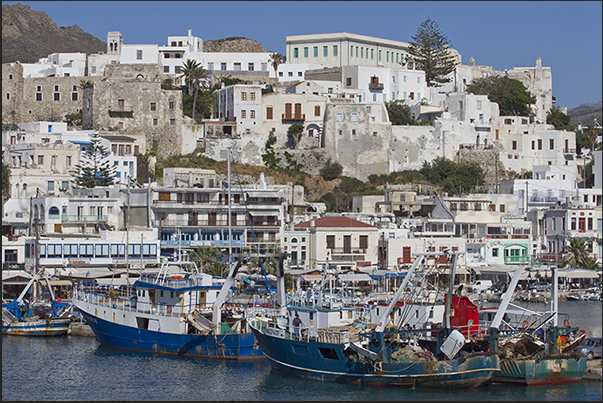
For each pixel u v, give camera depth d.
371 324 72.69
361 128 179.38
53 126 170.50
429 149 186.12
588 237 143.00
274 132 179.50
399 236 129.62
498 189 168.12
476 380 66.31
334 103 179.75
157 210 123.38
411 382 66.44
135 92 174.38
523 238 135.38
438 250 127.38
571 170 190.12
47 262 112.00
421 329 67.50
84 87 179.12
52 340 87.19
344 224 127.06
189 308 80.25
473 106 196.25
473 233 137.62
